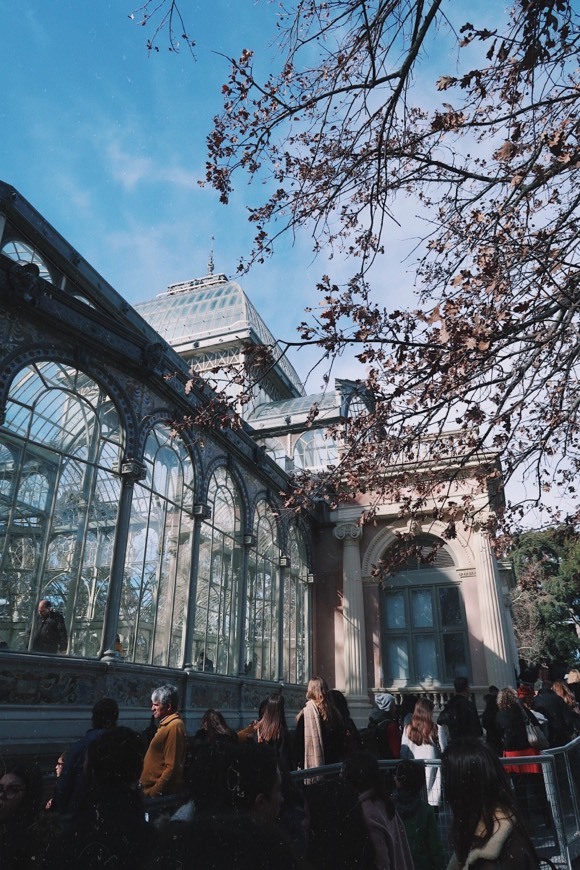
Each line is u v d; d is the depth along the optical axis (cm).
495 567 1981
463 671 1948
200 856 107
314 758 603
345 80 581
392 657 2048
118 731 288
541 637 3947
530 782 608
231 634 1553
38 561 990
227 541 1602
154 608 1245
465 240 665
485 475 792
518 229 627
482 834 278
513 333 602
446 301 608
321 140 641
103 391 1180
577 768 681
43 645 958
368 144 629
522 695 1078
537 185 563
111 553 1132
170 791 508
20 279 1005
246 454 1709
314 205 641
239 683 1516
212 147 599
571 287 590
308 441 2512
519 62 512
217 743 248
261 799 230
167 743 529
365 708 1942
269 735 597
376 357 708
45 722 923
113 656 1070
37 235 1220
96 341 1152
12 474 974
